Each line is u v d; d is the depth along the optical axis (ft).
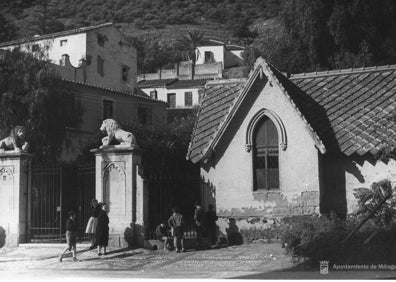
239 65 322.55
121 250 62.59
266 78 69.26
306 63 117.39
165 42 398.42
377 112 68.74
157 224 72.95
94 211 61.98
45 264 56.70
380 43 115.24
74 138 117.19
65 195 82.23
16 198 69.72
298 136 67.56
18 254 63.67
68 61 143.23
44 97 106.11
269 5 466.29
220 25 468.75
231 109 69.72
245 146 69.82
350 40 112.78
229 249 63.67
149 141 101.14
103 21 466.70
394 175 65.21
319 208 65.92
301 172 67.10
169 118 177.99
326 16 114.52
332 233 48.42
